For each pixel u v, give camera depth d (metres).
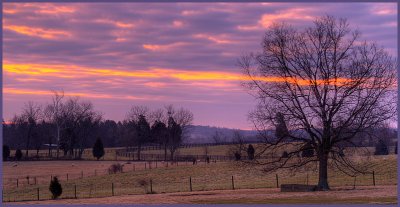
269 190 42.00
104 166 89.06
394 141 58.81
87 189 59.28
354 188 39.97
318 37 40.16
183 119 126.06
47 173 78.44
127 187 59.19
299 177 57.47
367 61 37.62
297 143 39.56
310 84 37.50
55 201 38.06
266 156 40.62
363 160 49.09
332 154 39.06
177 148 126.12
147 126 127.38
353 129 37.16
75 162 99.12
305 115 37.72
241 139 40.56
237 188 48.22
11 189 60.75
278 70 38.50
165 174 69.38
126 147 134.50
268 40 54.38
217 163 79.19
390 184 45.66
